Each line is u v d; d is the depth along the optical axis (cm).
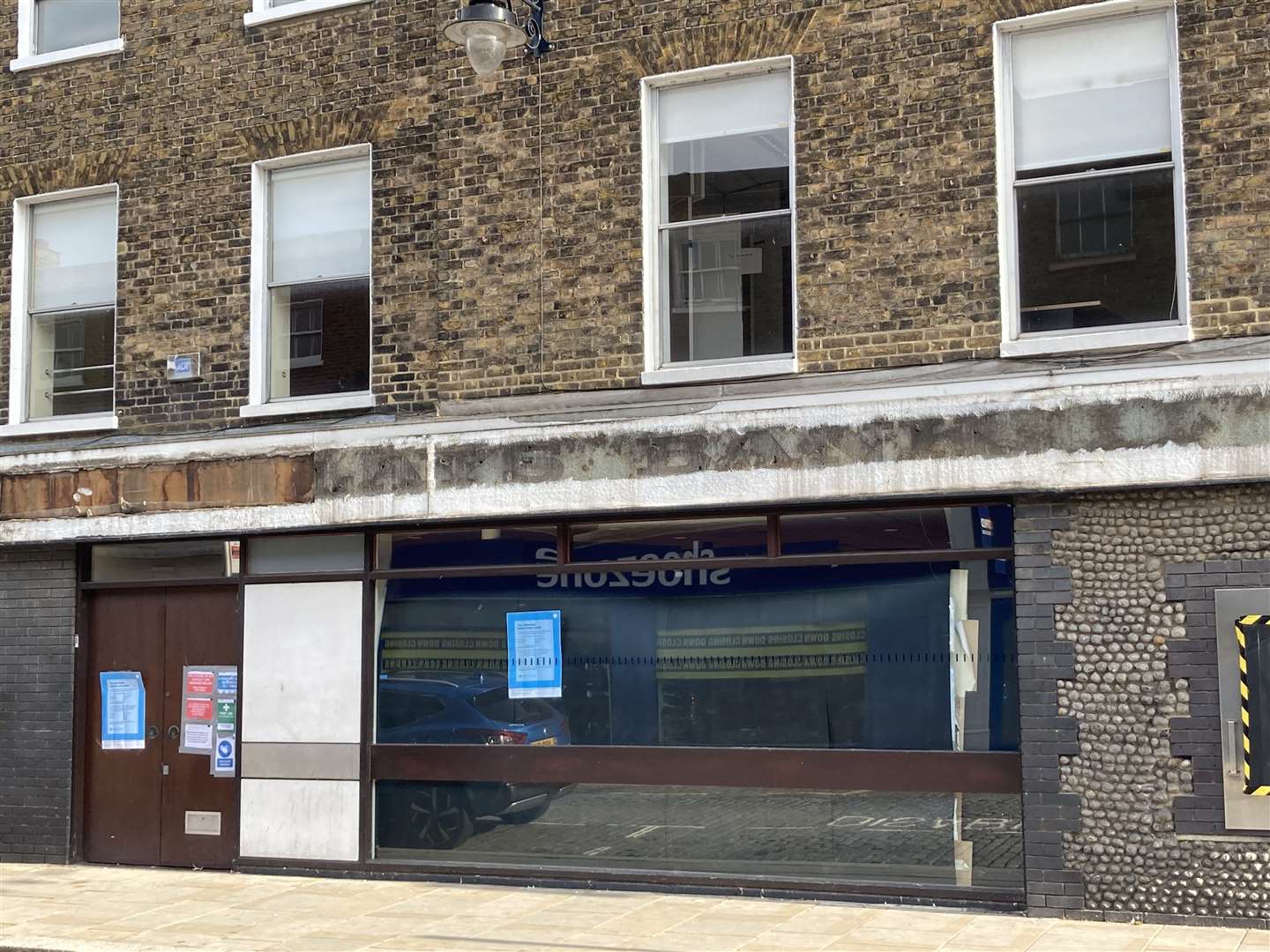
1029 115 1014
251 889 1110
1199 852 921
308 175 1260
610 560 1101
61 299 1339
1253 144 937
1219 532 930
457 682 1141
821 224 1047
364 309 1229
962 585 1005
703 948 873
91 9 1354
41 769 1266
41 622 1279
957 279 1005
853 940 888
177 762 1231
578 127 1128
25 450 1288
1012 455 966
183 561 1241
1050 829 952
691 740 1068
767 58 1074
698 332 1097
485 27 934
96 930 959
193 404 1260
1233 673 920
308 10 1244
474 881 1109
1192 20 959
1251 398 912
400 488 1142
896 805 1006
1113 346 959
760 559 1054
